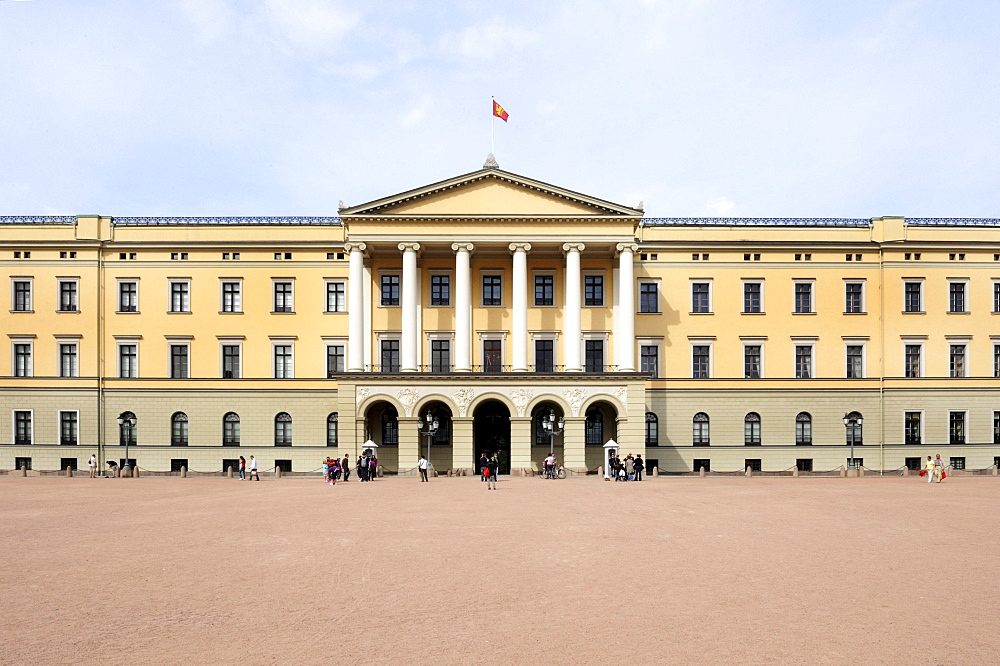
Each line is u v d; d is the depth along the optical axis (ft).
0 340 189.98
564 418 174.29
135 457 188.96
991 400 192.85
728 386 190.90
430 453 184.85
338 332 190.90
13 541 77.36
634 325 187.83
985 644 43.16
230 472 179.73
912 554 69.41
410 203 178.50
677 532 82.43
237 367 190.90
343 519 93.50
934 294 193.88
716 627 46.29
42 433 188.85
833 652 41.68
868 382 192.03
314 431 189.26
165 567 63.87
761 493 128.88
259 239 193.16
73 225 192.24
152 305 191.42
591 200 177.99
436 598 53.31
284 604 51.78
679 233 194.49
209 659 40.78
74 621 48.08
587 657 40.78
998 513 99.09
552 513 99.60
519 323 177.17
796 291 193.88
